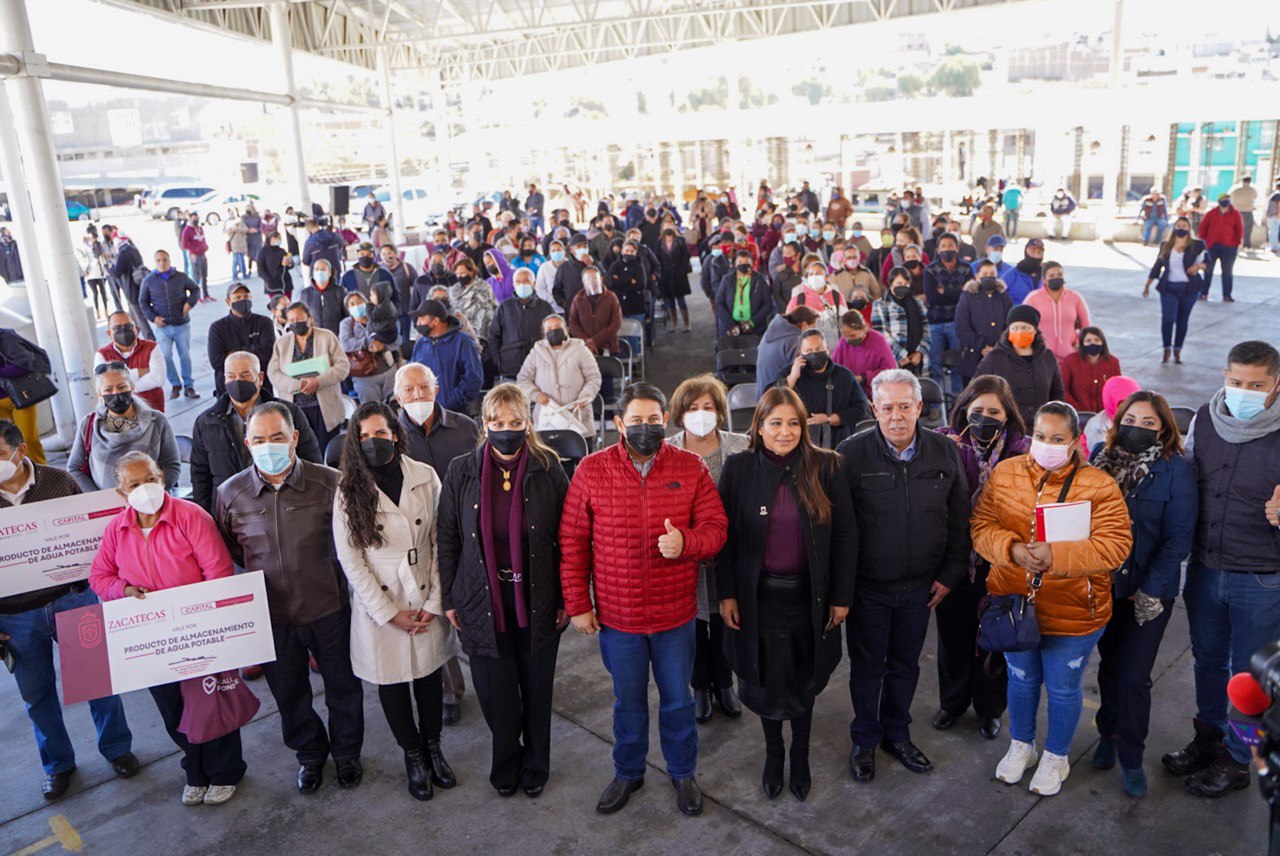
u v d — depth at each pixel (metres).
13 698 4.89
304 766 4.05
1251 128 19.98
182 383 11.25
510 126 38.44
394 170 26.22
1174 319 10.58
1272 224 18.30
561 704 4.65
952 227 14.80
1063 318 7.85
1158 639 3.61
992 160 24.23
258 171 39.50
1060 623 3.51
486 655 3.65
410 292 12.49
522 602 3.63
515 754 3.87
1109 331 12.26
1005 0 21.47
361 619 3.77
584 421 6.46
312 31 22.72
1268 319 12.62
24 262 8.78
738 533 3.58
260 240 21.33
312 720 4.01
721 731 4.34
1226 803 3.67
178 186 33.25
